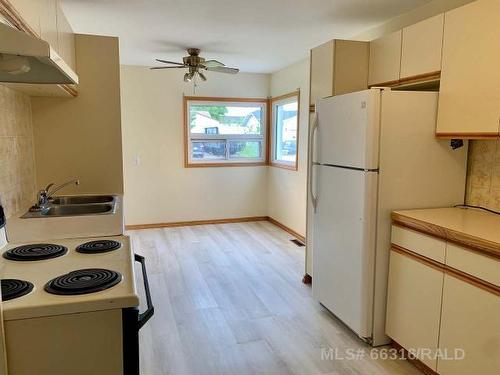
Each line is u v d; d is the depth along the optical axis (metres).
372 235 2.37
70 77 1.64
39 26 1.84
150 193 5.64
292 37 3.80
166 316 2.89
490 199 2.41
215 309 3.01
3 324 1.12
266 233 5.42
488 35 2.02
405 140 2.36
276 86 5.76
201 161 5.88
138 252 4.48
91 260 1.56
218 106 5.86
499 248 1.66
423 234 2.12
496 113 2.00
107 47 3.10
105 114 3.14
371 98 2.27
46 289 1.26
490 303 1.74
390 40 2.79
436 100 2.39
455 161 2.50
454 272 1.93
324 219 2.84
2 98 2.21
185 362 2.31
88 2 2.83
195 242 4.93
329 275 2.81
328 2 2.81
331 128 2.69
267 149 6.11
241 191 6.09
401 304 2.32
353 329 2.54
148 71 5.42
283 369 2.24
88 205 2.76
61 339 1.19
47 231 2.00
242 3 2.84
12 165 2.39
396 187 2.38
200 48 4.26
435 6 2.78
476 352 1.82
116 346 1.23
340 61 3.00
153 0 2.79
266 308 3.04
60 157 3.09
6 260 1.54
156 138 5.57
